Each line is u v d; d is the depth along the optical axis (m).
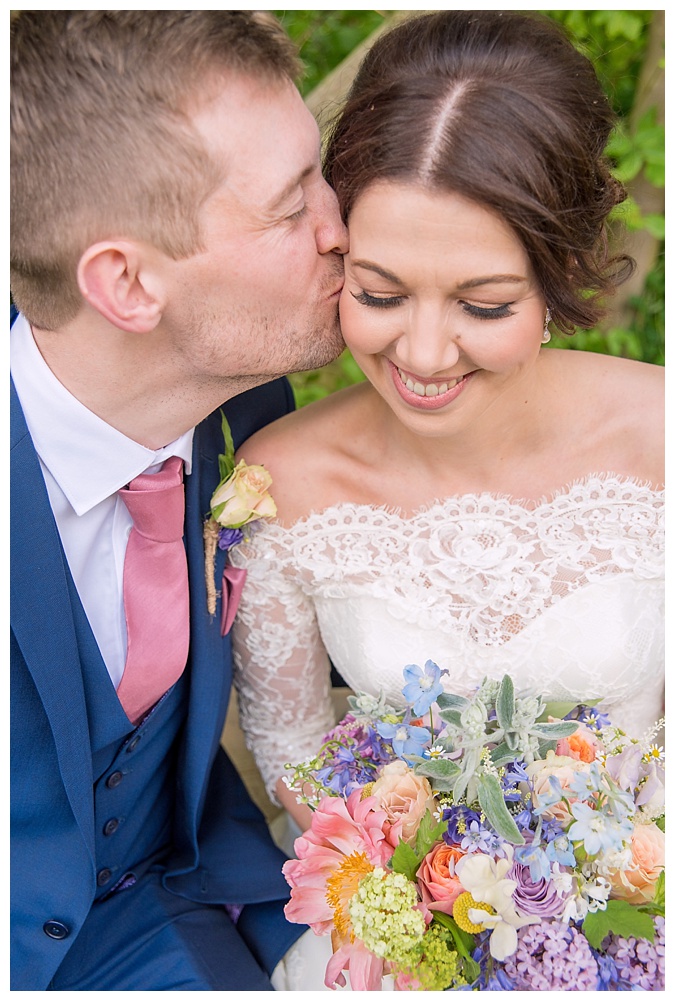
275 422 2.02
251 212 1.47
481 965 1.49
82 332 1.54
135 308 1.49
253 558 1.96
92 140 1.42
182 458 1.71
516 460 1.89
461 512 1.90
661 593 1.92
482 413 1.71
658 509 1.88
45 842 1.73
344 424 1.96
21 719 1.62
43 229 1.47
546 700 1.92
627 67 3.02
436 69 1.46
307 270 1.56
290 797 2.16
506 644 1.89
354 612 1.96
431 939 1.43
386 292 1.53
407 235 1.45
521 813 1.44
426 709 1.47
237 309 1.54
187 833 1.97
